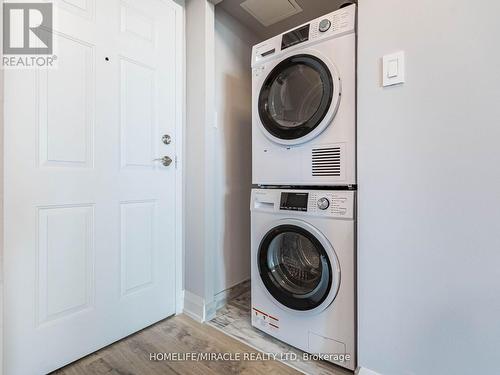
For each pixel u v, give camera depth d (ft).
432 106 2.98
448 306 2.93
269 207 4.67
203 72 5.34
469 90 2.77
